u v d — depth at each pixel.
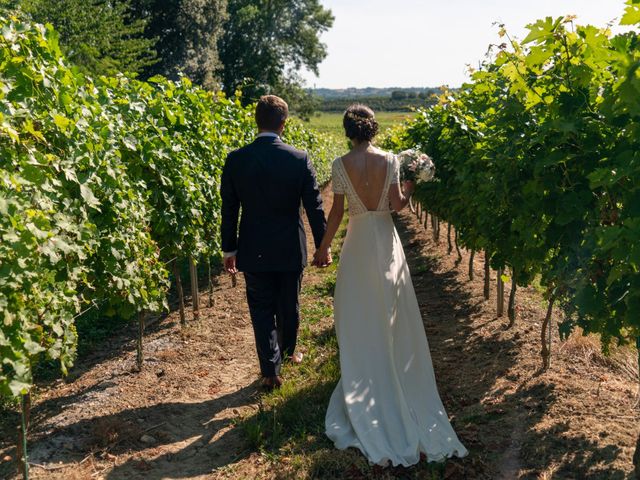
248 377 4.59
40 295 2.95
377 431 3.31
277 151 4.05
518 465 3.12
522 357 4.63
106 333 5.79
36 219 2.84
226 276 8.47
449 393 4.11
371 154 3.64
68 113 3.82
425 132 8.87
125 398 4.21
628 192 3.04
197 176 6.38
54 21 23.83
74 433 3.68
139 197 4.93
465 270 8.12
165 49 35.41
